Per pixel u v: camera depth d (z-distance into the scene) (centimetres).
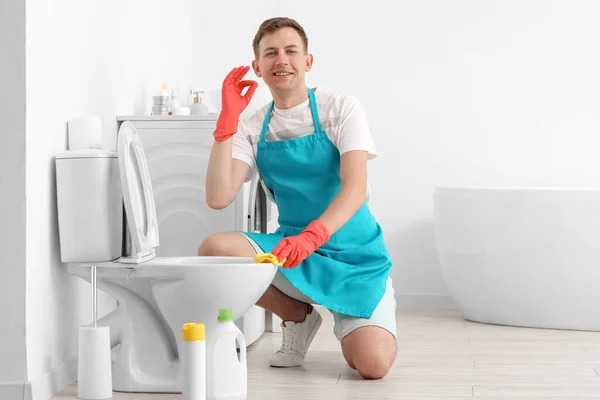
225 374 211
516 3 414
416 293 418
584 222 333
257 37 244
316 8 421
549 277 339
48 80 228
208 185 238
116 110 296
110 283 229
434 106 417
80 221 225
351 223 249
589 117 411
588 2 411
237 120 236
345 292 244
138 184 239
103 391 218
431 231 417
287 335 261
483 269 354
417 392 223
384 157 419
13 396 210
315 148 243
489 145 415
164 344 229
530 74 413
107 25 286
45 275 224
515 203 344
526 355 282
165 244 293
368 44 419
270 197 259
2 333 212
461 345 303
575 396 220
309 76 423
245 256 242
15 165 211
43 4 225
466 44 416
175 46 393
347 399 214
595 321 337
